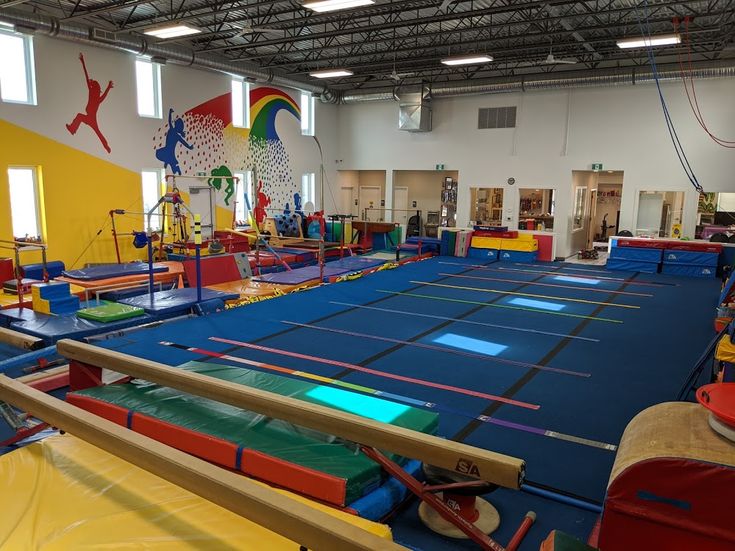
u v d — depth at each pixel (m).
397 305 9.27
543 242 15.18
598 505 3.43
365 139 18.94
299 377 5.68
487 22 12.36
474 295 10.23
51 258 11.62
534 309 9.11
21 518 2.39
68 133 11.60
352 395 4.09
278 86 16.67
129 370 3.71
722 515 2.09
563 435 4.44
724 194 16.42
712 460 2.12
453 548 3.02
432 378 5.75
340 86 18.86
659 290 10.95
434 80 17.58
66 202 11.75
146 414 3.71
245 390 3.10
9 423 4.06
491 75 16.86
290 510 1.88
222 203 15.27
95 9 10.09
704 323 8.23
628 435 2.60
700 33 12.59
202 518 2.40
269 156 16.67
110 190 12.53
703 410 2.66
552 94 15.73
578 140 15.57
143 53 12.11
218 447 3.30
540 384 5.61
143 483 2.68
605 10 10.23
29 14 10.12
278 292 9.83
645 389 5.49
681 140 14.34
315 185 18.70
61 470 2.80
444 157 17.58
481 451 2.30
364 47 14.82
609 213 19.86
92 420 2.66
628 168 15.03
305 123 18.33
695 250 12.71
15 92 10.88
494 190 18.95
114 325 6.85
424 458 2.42
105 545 2.21
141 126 12.98
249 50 14.86
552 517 3.32
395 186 20.09
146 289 9.22
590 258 15.74
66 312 7.31
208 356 6.33
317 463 3.05
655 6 9.80
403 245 15.87
